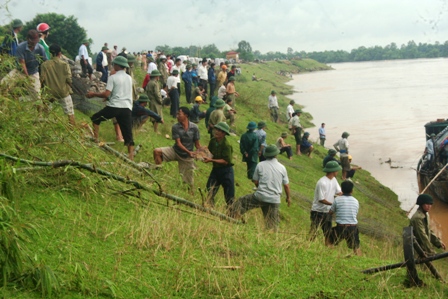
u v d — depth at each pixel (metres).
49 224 6.84
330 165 10.87
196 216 9.00
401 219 20.23
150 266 6.70
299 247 8.56
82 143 8.79
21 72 9.42
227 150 11.41
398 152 33.28
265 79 88.25
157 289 6.21
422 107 53.62
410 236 7.58
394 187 25.89
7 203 5.73
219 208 10.75
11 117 7.69
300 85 94.88
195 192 11.52
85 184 8.03
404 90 73.94
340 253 8.76
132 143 11.45
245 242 8.29
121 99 11.21
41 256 5.97
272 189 10.72
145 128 16.45
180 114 11.45
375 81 96.25
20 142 7.76
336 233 10.17
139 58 40.78
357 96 69.31
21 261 5.31
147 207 8.62
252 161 16.44
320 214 10.88
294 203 17.19
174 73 22.20
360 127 43.53
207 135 21.98
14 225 5.39
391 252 11.44
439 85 77.94
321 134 33.91
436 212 20.73
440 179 21.05
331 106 59.34
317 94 75.44
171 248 7.36
